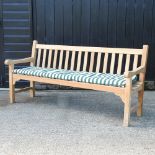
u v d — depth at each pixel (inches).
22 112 184.4
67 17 222.8
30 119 173.2
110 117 176.4
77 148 139.0
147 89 230.1
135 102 202.7
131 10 220.1
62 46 203.0
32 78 189.8
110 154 133.7
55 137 150.0
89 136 151.0
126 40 224.2
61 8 221.8
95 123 167.3
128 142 144.7
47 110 188.1
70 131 156.9
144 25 221.8
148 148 139.2
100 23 222.8
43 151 136.6
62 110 188.2
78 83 173.8
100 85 166.6
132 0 218.8
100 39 225.0
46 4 221.1
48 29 224.7
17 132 155.9
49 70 192.2
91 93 225.3
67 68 209.9
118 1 219.5
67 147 139.9
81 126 163.2
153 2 218.5
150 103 201.3
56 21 223.6
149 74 227.9
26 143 143.9
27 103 201.6
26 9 220.2
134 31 222.7
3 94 222.5
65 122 168.7
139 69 166.9
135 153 134.7
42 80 186.4
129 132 155.4
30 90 215.0
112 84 162.2
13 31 223.3
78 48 198.1
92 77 170.7
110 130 157.9
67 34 225.3
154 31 222.1
